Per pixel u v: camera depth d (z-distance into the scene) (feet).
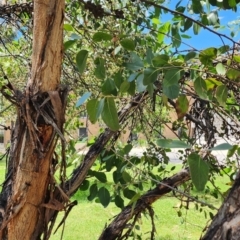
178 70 2.76
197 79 2.89
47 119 2.83
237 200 2.19
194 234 11.56
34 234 3.18
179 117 3.32
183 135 5.33
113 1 5.87
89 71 6.08
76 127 6.39
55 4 2.87
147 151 5.46
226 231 2.15
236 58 3.15
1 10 5.10
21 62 6.50
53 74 2.91
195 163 2.26
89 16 5.16
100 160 4.91
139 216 4.87
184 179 4.50
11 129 3.84
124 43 3.32
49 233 3.32
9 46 6.78
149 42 5.93
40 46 2.88
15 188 3.04
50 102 2.88
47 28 2.86
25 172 2.98
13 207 3.07
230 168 5.09
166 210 14.20
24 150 2.95
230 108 5.19
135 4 5.63
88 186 4.66
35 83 2.90
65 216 3.55
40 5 2.86
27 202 3.05
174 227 12.28
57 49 2.92
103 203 4.46
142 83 3.02
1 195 3.72
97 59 3.37
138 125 5.90
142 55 5.80
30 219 3.11
